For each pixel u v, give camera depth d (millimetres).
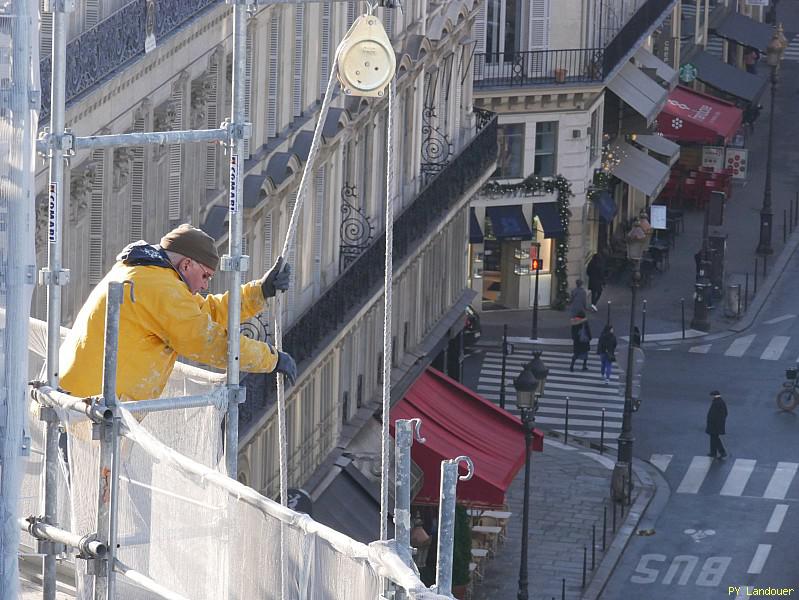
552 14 146750
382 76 26422
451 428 100250
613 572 100188
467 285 130000
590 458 118125
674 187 178250
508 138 146875
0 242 20938
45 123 45375
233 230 26172
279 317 26844
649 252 159000
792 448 121250
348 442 90438
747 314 150125
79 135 48156
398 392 100188
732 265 163000
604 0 154000
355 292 87625
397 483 20203
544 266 150000
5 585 21141
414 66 99438
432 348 108750
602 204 155750
